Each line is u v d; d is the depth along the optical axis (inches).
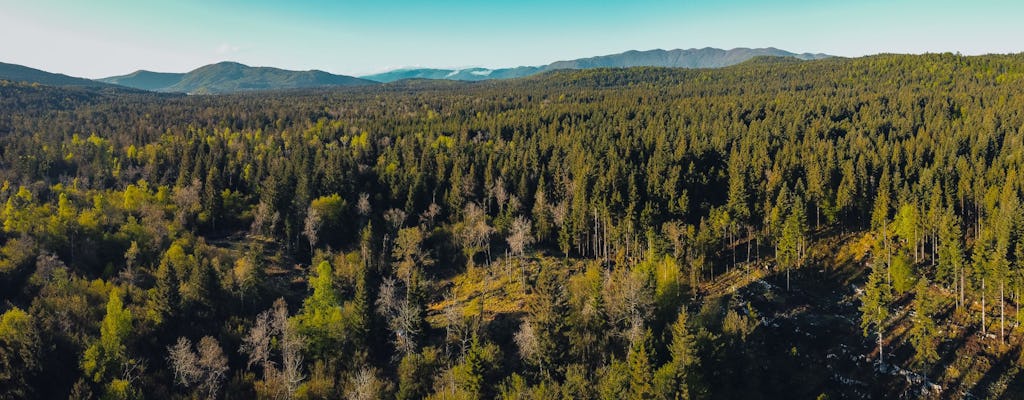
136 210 4333.2
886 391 2640.3
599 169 4948.3
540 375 2482.8
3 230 3649.1
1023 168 4340.6
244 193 5251.0
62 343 2482.8
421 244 4313.5
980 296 3139.8
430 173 5290.4
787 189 4328.3
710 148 5703.7
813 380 2743.6
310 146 6796.3
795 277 3745.1
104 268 3553.2
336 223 4409.5
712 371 2443.4
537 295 2886.3
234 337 2834.6
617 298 2874.0
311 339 2701.8
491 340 2979.8
